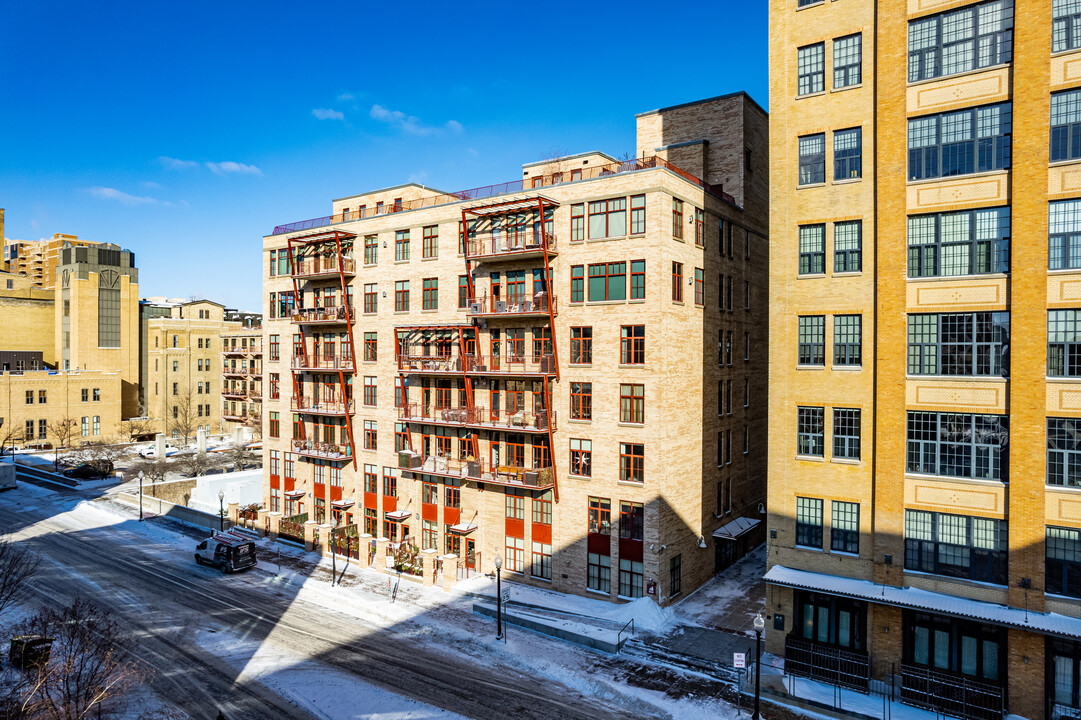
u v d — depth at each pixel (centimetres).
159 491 6303
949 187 2434
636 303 3356
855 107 2642
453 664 2850
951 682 2328
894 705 2386
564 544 3603
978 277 2384
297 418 5053
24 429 8731
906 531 2522
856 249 2652
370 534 4566
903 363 2506
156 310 11431
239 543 4138
